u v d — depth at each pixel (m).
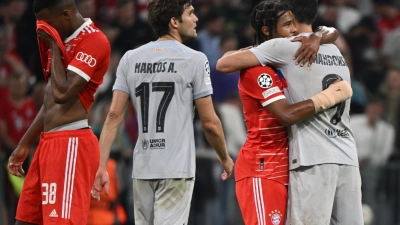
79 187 19.16
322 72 20.53
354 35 49.81
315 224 20.23
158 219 20.50
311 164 20.22
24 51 44.31
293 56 20.52
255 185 20.77
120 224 32.41
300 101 20.31
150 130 20.50
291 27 21.14
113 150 36.00
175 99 20.47
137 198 20.98
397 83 42.12
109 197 31.78
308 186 20.27
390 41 47.75
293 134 20.50
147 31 45.59
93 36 19.39
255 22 21.64
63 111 19.31
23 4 46.69
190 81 20.53
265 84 20.45
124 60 20.98
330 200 20.31
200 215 36.22
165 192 20.53
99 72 19.61
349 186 20.61
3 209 32.62
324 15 50.34
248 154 21.06
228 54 21.12
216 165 36.62
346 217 20.66
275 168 20.75
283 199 20.75
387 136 39.53
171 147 20.44
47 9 19.09
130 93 20.97
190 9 21.00
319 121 20.39
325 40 20.75
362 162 38.91
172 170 20.38
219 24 48.12
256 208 20.72
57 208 18.98
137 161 20.77
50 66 19.47
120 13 46.25
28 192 19.80
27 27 44.59
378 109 39.53
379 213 37.94
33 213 19.84
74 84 18.80
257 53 20.62
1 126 36.84
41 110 20.73
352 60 49.03
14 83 37.72
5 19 46.34
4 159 34.69
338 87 20.23
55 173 19.09
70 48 19.33
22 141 20.89
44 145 19.36
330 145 20.39
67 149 19.14
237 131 38.25
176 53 20.56
